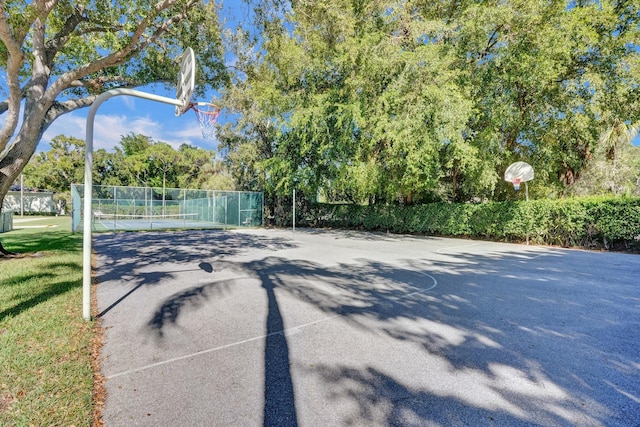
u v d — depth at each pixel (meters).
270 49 12.26
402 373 2.69
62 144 36.28
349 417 2.12
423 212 15.33
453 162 13.59
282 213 22.22
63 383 2.45
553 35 10.62
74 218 14.98
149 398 2.34
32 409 2.13
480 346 3.21
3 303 4.26
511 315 4.12
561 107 12.02
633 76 11.17
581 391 2.43
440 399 2.33
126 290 5.26
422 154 11.45
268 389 2.46
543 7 10.93
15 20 5.11
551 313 4.19
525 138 13.23
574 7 12.35
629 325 3.77
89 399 2.27
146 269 6.97
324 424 2.05
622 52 11.86
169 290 5.31
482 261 8.20
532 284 5.74
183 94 5.13
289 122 14.92
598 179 13.34
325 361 2.91
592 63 12.17
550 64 10.69
